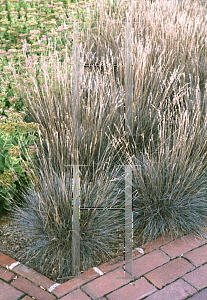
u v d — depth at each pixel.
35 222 2.46
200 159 2.95
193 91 3.55
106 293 2.07
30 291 2.09
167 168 2.70
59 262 2.30
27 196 2.65
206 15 5.11
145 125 3.30
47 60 3.78
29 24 4.33
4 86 3.52
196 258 2.33
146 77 3.48
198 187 2.81
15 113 3.01
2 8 4.71
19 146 2.82
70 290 2.10
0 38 4.34
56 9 4.75
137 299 2.02
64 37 4.40
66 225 2.40
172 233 2.57
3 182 2.62
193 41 4.11
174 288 2.09
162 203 2.67
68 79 3.40
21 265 2.30
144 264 2.29
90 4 4.89
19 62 3.76
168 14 4.91
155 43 4.14
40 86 3.32
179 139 2.91
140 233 2.59
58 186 2.55
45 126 3.22
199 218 2.65
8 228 2.64
